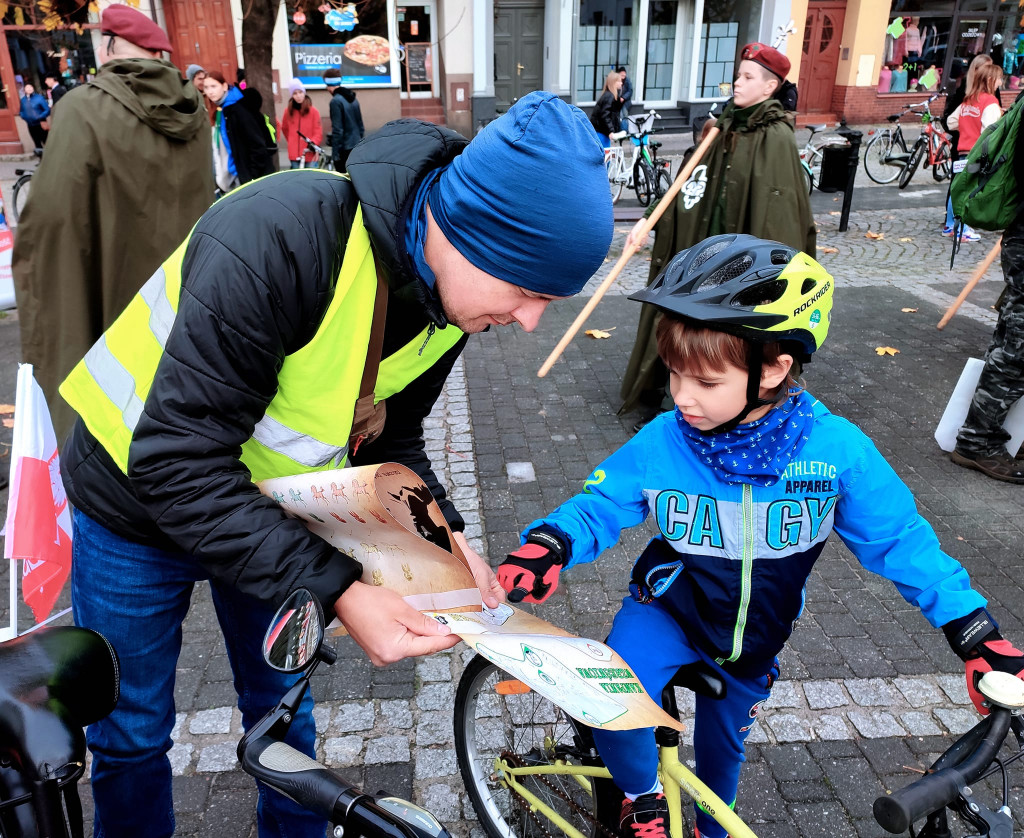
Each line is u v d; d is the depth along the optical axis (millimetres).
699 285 1428
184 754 2379
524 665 1172
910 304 6500
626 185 11180
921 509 3660
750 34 16969
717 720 1736
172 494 1135
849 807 2199
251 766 1044
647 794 1591
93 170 2836
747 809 2189
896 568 1481
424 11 16469
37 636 1084
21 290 2922
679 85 17406
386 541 1237
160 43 3029
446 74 16406
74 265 2898
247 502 1160
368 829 945
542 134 1076
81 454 1449
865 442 1495
